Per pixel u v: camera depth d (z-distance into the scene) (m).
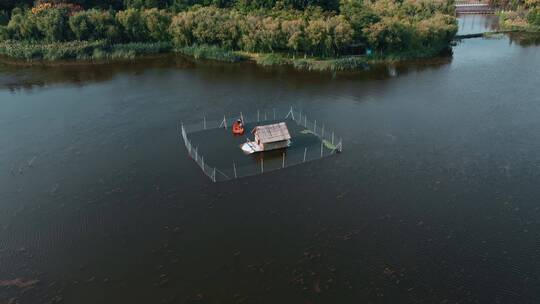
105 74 122.19
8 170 72.75
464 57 141.12
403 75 121.88
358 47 139.12
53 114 94.19
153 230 58.75
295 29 131.38
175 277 51.28
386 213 61.84
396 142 81.62
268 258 53.97
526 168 72.94
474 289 49.41
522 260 53.34
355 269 52.34
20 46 137.88
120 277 51.34
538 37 170.25
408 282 50.47
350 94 106.44
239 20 138.62
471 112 95.25
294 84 113.88
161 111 95.69
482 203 63.94
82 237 57.56
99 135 84.50
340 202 64.25
